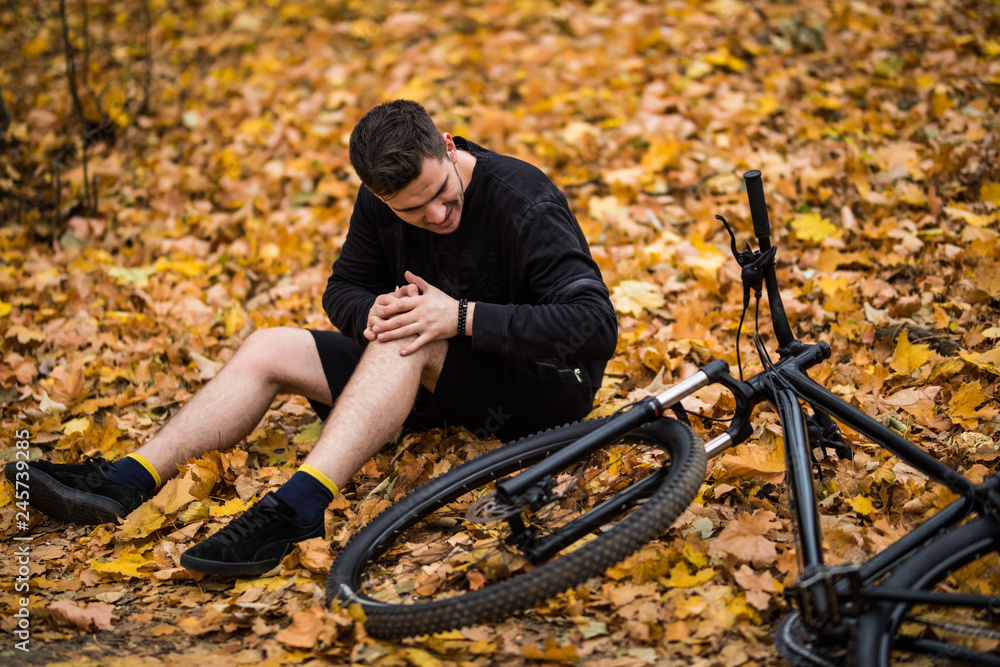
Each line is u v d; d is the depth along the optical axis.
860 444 2.58
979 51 5.22
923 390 2.83
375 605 1.94
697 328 3.45
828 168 4.35
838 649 1.69
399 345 2.40
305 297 4.05
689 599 2.03
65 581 2.32
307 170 5.05
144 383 3.51
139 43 6.52
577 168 4.79
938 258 3.64
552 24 6.50
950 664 1.77
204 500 2.60
